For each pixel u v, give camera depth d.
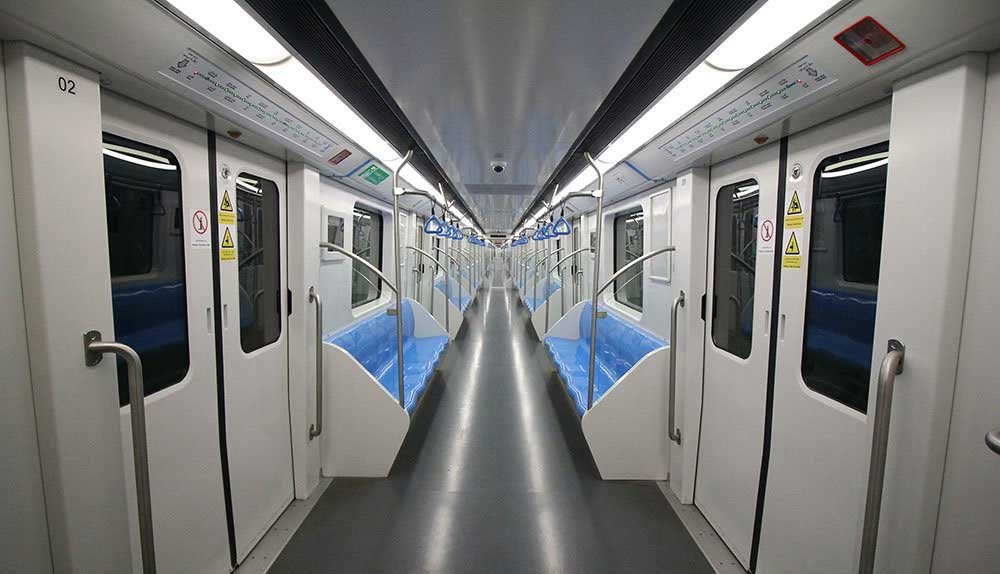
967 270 1.05
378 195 4.07
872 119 1.38
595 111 2.11
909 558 1.14
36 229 1.02
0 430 1.00
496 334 7.89
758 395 1.96
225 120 1.67
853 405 1.46
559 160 3.33
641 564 2.07
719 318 2.37
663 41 1.36
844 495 1.47
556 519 2.41
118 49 1.10
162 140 1.56
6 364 1.00
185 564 1.67
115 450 1.22
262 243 2.25
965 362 1.06
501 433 3.59
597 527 2.34
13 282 1.02
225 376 1.91
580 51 1.46
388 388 3.54
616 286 4.93
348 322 3.53
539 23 1.28
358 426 2.81
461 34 1.36
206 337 1.79
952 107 1.04
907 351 1.14
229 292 1.94
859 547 1.28
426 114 2.18
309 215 2.51
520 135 2.58
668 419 2.79
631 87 1.80
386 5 1.18
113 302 1.40
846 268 1.51
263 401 2.22
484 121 2.29
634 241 4.39
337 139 2.30
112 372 1.21
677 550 2.17
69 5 0.93
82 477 1.14
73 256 1.10
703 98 1.66
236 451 1.99
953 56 1.03
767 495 1.88
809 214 1.67
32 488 1.06
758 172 1.99
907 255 1.14
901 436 1.15
